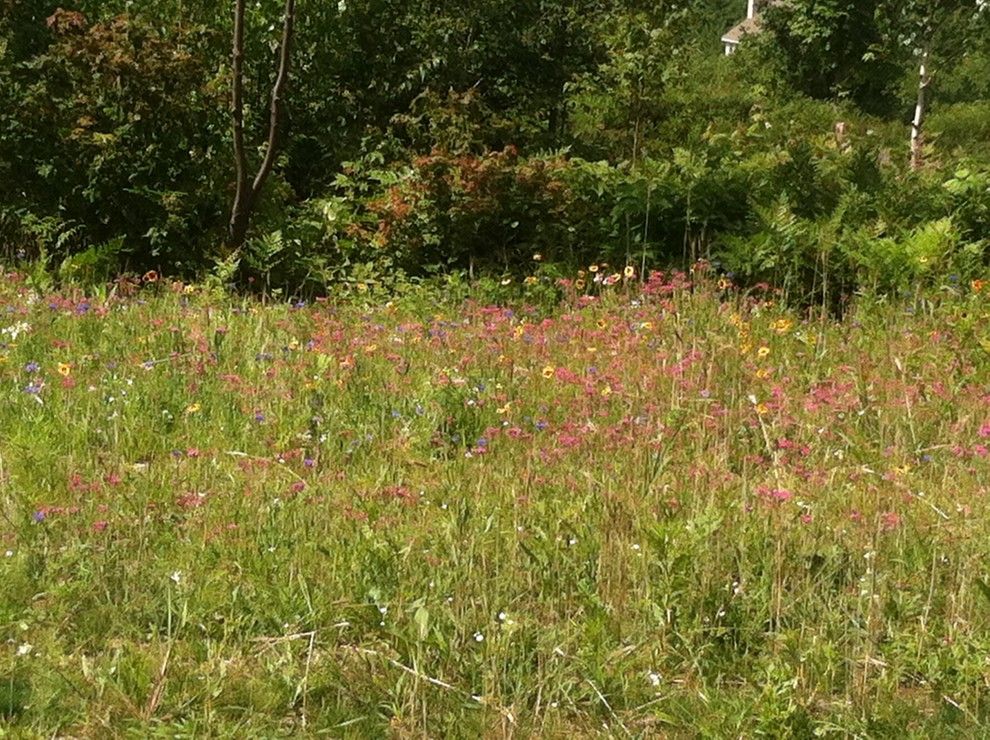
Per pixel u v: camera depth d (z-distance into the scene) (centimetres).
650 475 598
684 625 459
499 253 1089
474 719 406
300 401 709
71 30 1120
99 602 462
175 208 1064
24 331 806
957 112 2789
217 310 912
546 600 480
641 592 480
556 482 602
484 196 1069
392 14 1445
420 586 481
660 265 1080
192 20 1355
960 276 1035
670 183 1104
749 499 571
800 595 479
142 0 1343
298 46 1377
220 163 1154
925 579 508
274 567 496
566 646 442
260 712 408
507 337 872
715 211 1109
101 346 800
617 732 407
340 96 1418
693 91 2636
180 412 695
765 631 471
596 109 1845
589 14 1736
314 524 540
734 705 415
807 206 1156
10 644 436
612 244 1090
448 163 1088
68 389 701
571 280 1048
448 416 690
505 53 1512
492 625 445
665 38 1855
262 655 438
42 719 391
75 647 438
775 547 506
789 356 856
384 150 1345
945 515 578
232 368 772
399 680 409
